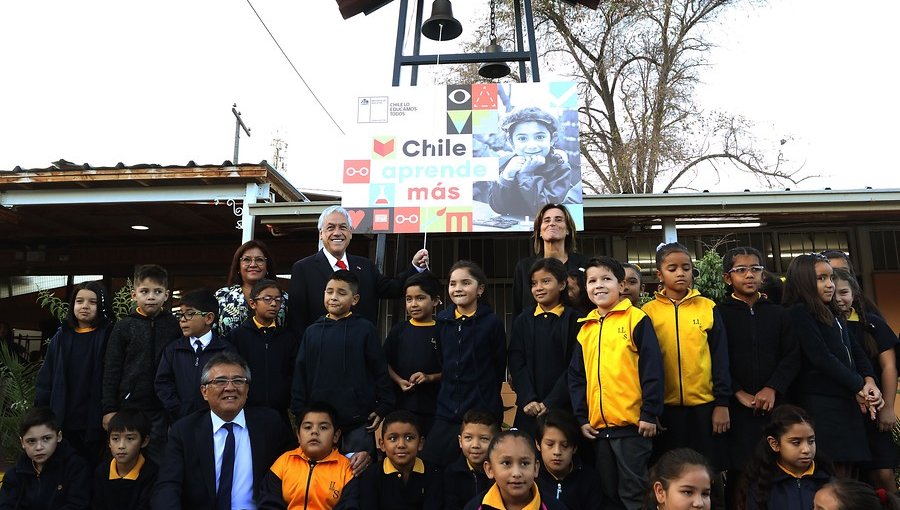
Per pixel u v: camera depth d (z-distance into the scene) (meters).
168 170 5.95
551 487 2.94
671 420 3.12
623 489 2.84
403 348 3.62
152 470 3.37
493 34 6.05
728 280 3.42
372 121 5.41
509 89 5.44
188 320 3.45
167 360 3.47
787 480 2.77
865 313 3.48
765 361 3.21
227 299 3.85
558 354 3.30
